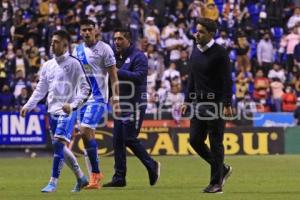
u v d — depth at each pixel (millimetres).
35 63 72875
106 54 31203
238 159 56219
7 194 29875
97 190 31328
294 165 49219
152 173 33750
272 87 70875
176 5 84062
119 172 33281
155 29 78562
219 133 29688
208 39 29516
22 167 48781
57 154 30297
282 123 65625
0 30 77938
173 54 75438
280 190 31703
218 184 29891
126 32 33406
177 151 62781
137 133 33469
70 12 79000
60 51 29938
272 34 80688
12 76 70938
